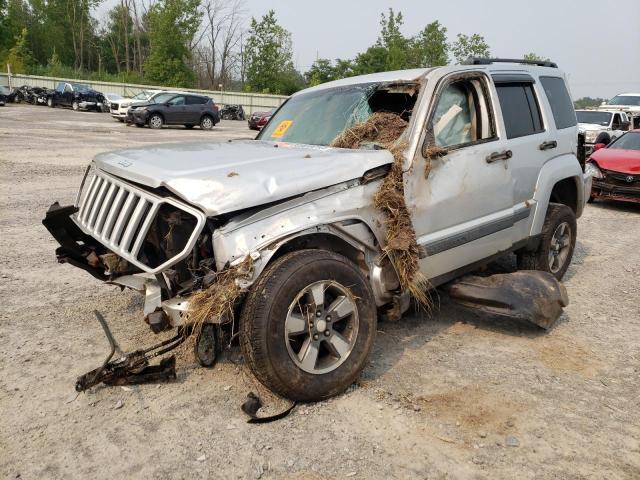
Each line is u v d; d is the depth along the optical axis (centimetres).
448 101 443
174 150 416
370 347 363
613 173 1070
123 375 342
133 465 287
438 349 434
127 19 7731
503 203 482
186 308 317
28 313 478
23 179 1105
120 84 4900
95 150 1617
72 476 278
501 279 460
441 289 468
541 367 409
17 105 4041
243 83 7406
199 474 282
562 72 613
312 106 499
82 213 413
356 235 371
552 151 549
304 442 309
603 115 2002
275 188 333
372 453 302
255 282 324
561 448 311
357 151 395
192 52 7031
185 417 329
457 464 296
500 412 345
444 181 419
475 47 5116
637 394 373
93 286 549
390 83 454
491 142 467
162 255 360
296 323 329
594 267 686
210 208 315
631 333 479
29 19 7862
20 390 355
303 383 333
